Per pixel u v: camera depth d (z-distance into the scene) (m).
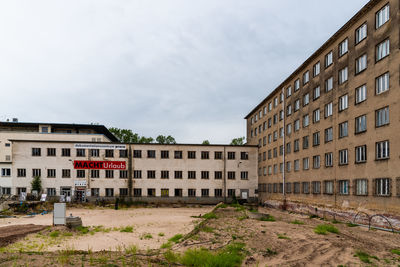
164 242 19.19
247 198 60.88
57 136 61.53
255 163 62.09
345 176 33.38
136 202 55.53
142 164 57.72
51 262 10.92
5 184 54.88
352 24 33.09
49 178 54.66
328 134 38.25
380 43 28.48
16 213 40.06
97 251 15.23
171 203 57.31
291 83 50.22
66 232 22.08
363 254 14.52
